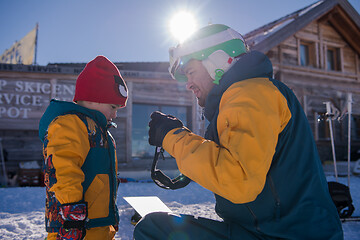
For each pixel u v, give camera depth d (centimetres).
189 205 436
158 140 133
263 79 123
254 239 123
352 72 1405
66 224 141
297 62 1305
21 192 557
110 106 189
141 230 139
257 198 120
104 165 171
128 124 949
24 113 852
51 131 156
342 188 317
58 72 872
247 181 103
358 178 883
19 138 858
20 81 854
